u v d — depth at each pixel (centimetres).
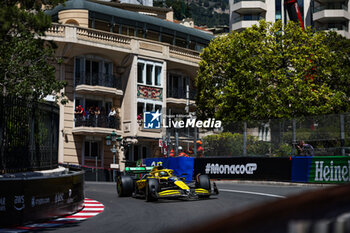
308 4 5931
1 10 1022
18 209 1018
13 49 1731
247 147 2355
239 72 3369
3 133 1272
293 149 2177
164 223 1030
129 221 1081
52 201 1122
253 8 5847
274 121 2262
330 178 1975
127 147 3528
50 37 3284
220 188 1923
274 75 3272
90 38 3456
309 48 3359
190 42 4300
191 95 4231
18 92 1812
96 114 3534
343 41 3472
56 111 1638
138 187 1616
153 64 3825
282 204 142
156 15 4809
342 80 3375
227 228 130
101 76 3609
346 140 1995
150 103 3788
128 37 3681
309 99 3206
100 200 1589
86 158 3516
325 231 127
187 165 2519
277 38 3438
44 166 1515
